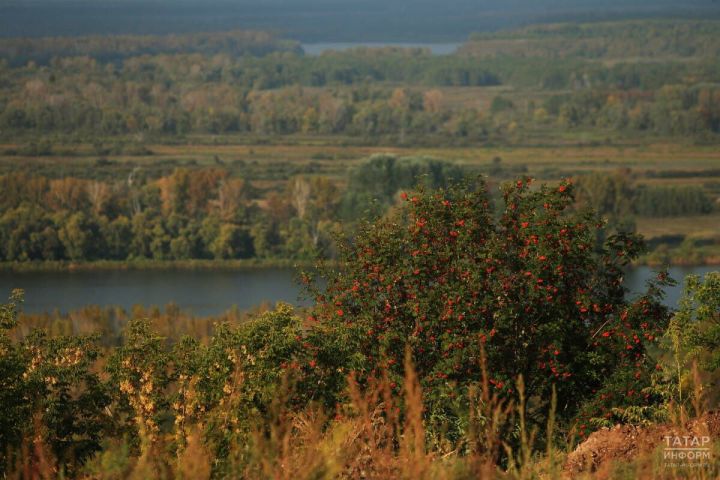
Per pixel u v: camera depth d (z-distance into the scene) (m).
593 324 26.56
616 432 18.41
